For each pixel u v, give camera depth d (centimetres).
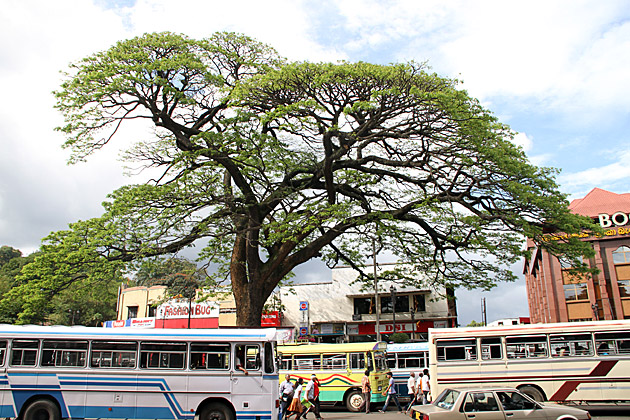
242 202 2091
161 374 1334
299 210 1983
